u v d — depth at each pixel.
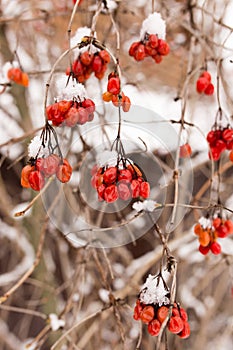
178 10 0.87
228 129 0.68
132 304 1.03
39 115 1.02
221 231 0.68
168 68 0.96
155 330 0.57
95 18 0.61
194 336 1.19
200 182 1.07
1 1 0.96
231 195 1.04
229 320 1.16
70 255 1.18
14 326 1.40
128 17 0.89
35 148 0.58
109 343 1.08
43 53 0.99
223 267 1.09
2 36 0.98
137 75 0.99
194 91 0.90
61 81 0.60
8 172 1.18
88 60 0.62
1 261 1.30
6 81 0.82
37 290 1.18
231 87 0.88
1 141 1.09
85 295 1.10
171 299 0.56
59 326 0.83
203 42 0.74
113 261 1.11
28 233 1.09
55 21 0.92
